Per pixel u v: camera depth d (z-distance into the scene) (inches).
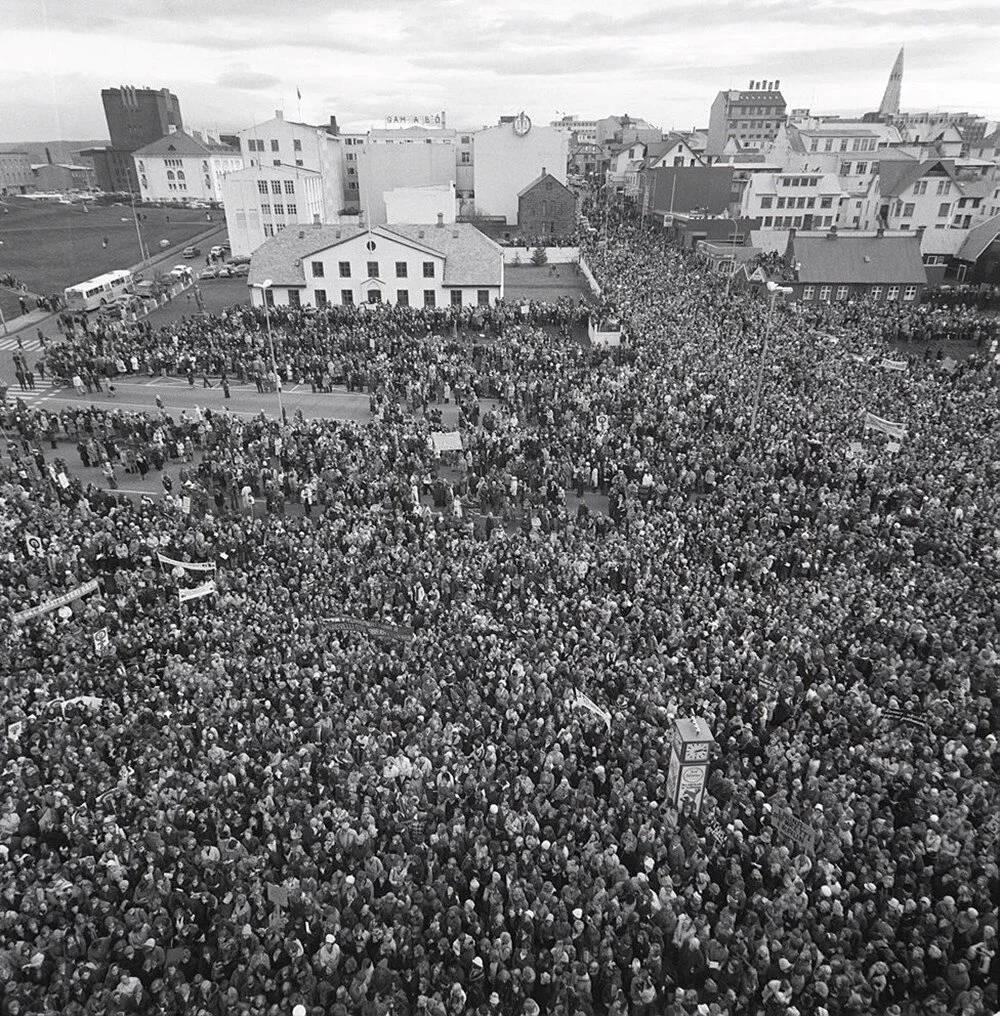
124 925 574.2
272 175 3644.2
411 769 719.1
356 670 860.0
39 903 580.1
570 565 1057.5
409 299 2711.6
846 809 665.0
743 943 552.1
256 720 782.5
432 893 594.2
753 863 626.2
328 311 2399.1
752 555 1069.1
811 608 962.7
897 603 952.3
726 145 6146.7
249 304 2738.7
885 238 2861.7
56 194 6811.0
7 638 901.8
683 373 1812.3
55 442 1608.0
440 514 1288.1
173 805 681.6
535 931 576.4
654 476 1350.9
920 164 3595.0
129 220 5167.3
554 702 803.4
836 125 6309.1
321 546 1120.2
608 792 729.0
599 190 6653.5
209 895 605.9
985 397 1705.2
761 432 1470.2
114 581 1051.9
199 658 891.4
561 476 1391.5
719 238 3676.2
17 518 1181.7
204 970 565.6
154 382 2004.2
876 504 1261.1
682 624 932.0
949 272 3280.0
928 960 551.8
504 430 1546.5
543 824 677.9
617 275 2962.6
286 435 1510.8
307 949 579.8
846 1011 524.7
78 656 879.7
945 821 642.8
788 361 1895.9
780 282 2768.2
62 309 2699.3
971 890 586.9
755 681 837.8
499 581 1048.2
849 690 819.4
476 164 4296.3
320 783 716.7
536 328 2390.5
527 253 3580.2
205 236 4569.4
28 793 691.4
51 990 525.7
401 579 1033.5
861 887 606.9
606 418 1560.0
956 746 724.7
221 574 1051.3
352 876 605.9
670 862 632.4
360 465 1374.3
